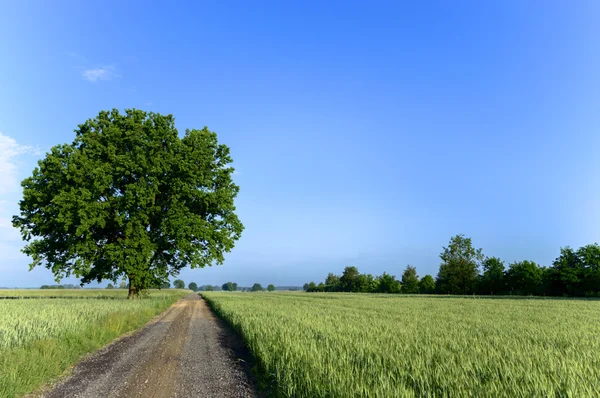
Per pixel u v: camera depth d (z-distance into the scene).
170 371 9.26
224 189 39.03
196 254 36.28
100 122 36.44
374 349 9.58
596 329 15.69
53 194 32.53
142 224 35.69
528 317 22.06
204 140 38.59
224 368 9.70
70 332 12.17
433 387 6.34
